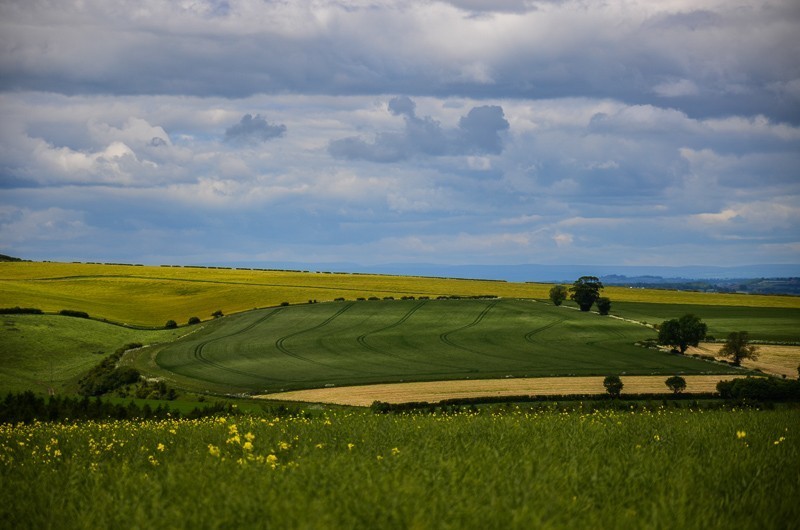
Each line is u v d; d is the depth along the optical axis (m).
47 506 11.40
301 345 111.12
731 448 14.54
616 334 121.56
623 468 12.45
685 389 70.19
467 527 8.77
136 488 11.65
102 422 29.03
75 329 113.50
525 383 77.56
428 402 63.97
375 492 10.11
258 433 17.77
